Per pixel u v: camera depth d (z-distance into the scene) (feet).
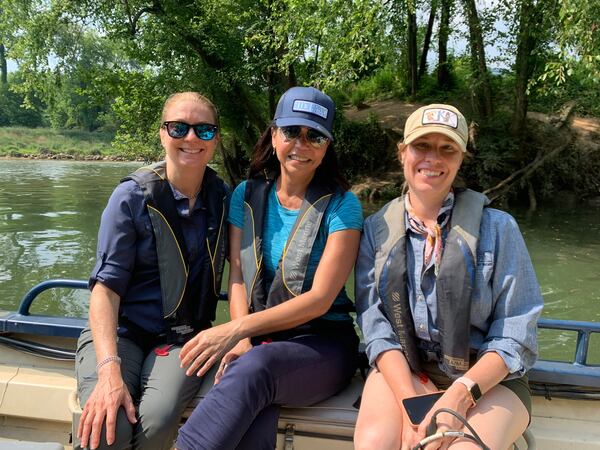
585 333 7.48
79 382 7.05
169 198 7.54
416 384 6.79
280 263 7.38
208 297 7.80
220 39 46.29
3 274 23.82
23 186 60.64
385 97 67.36
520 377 6.59
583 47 24.48
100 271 7.32
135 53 47.85
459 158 6.74
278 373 6.51
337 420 6.97
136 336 7.59
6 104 184.96
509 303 6.50
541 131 47.21
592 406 7.50
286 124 7.23
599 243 31.14
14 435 8.13
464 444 5.67
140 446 6.52
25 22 48.67
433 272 6.77
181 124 7.42
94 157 133.49
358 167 53.83
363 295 7.29
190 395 6.99
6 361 8.52
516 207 45.03
